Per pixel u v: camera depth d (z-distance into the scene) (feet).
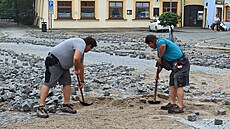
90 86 39.96
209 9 184.55
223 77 48.34
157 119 27.14
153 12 181.06
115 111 29.96
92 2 174.29
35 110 29.40
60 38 115.85
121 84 41.65
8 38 113.80
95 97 34.50
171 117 27.73
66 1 170.71
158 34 142.31
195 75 49.62
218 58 69.31
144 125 25.49
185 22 188.85
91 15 175.11
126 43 101.24
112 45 94.38
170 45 28.94
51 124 25.54
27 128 24.66
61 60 27.12
